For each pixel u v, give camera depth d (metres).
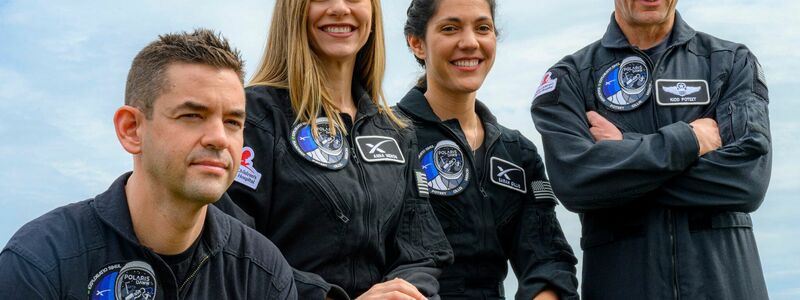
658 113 4.12
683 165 3.88
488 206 4.20
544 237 4.25
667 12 4.19
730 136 3.96
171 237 2.72
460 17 4.20
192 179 2.62
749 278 4.00
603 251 4.15
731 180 3.90
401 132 3.79
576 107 4.19
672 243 3.97
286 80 3.57
